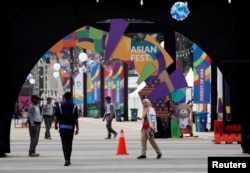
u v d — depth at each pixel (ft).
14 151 138.21
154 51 177.58
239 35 122.31
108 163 109.81
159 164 107.45
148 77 178.81
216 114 216.95
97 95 409.08
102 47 171.42
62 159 117.70
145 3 121.70
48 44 122.31
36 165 107.14
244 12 121.08
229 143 159.63
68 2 120.16
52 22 122.52
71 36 167.12
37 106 124.26
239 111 79.25
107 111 186.80
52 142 170.19
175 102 184.44
